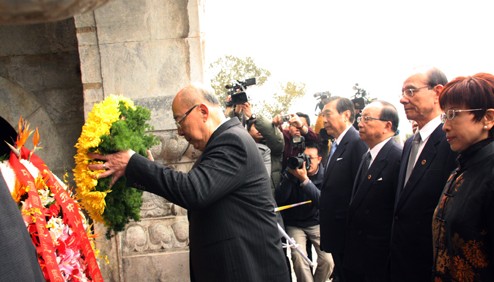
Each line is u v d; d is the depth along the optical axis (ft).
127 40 12.27
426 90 9.64
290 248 15.44
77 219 7.68
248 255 8.37
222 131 8.69
